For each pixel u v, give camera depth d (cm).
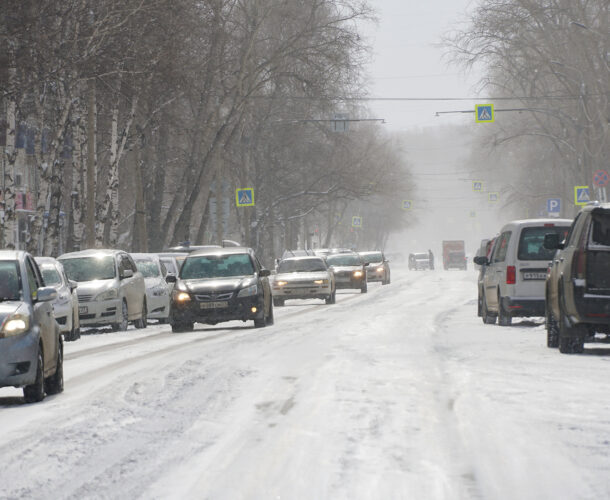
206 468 1616
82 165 9256
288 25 12650
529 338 4331
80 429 2062
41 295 2839
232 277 5709
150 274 7031
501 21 14188
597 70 14012
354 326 5275
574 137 15588
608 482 1459
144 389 2723
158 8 8275
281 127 15512
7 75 7544
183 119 11488
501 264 5212
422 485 1455
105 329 6462
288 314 7112
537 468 1566
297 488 1450
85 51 7844
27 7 7275
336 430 1955
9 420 2283
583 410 2156
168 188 16050
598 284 3394
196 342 4544
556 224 5128
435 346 3916
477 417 2089
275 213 18025
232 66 11919
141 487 1480
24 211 14250
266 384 2758
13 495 1452
